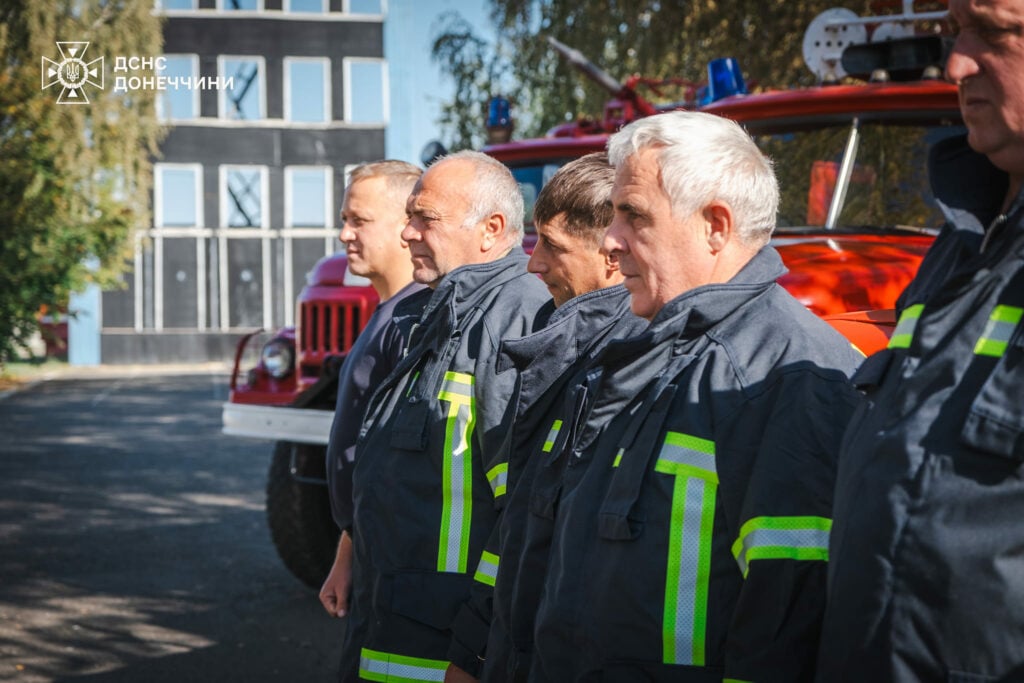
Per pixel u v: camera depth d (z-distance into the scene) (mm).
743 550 1624
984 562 1312
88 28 21203
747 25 10086
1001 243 1381
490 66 13000
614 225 1845
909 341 1448
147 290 30875
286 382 5973
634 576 1696
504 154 6188
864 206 4652
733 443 1661
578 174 2230
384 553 2520
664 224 1775
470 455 2467
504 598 2127
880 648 1368
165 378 23375
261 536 7133
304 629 5117
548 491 2002
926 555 1340
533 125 12609
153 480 9344
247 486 9039
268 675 4500
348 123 31797
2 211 18422
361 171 3215
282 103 31625
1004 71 1361
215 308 31375
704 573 1672
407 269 3203
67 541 6988
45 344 29578
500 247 2645
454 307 2518
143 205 23266
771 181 1806
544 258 2281
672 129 1771
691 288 1785
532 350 2184
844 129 4715
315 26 31609
